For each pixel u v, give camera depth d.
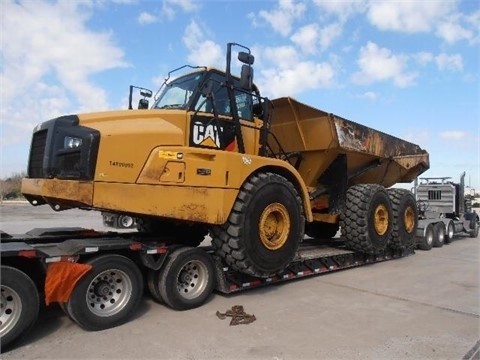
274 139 7.36
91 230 5.84
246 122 5.97
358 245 7.48
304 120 7.19
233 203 5.15
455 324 4.53
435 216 12.71
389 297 5.59
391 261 8.65
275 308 4.97
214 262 5.26
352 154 7.66
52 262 3.86
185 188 4.77
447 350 3.80
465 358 3.63
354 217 7.40
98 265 4.14
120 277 4.37
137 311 4.75
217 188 5.00
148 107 6.36
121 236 5.55
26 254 3.72
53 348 3.68
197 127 5.21
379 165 8.80
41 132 4.70
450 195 13.68
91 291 4.17
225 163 5.06
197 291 5.00
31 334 4.00
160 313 4.70
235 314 4.63
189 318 4.54
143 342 3.85
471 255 9.98
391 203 8.23
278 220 5.72
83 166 4.21
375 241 7.59
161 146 4.70
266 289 5.89
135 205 4.45
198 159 4.89
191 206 4.80
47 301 3.81
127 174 4.43
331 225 9.92
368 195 7.48
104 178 4.29
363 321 4.56
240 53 5.35
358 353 3.68
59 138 4.37
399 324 4.48
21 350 3.63
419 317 4.75
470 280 6.82
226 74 5.37
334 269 7.16
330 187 7.76
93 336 3.98
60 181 4.19
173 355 3.57
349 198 7.51
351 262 7.58
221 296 5.45
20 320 3.63
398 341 3.99
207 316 4.62
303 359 3.54
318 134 7.12
